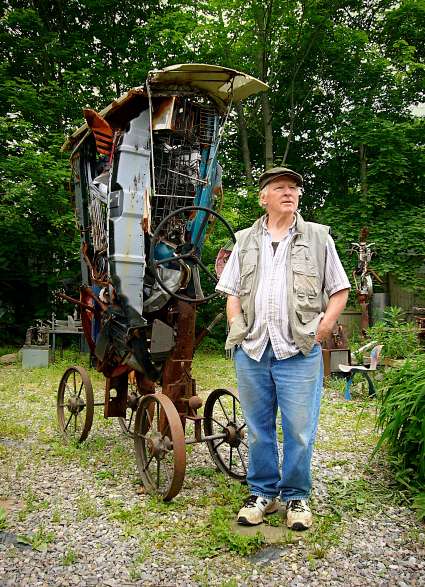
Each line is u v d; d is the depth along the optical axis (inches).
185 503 137.3
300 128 547.8
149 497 142.2
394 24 508.7
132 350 160.1
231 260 131.6
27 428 207.3
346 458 169.9
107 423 213.5
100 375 320.5
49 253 467.5
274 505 131.3
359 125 480.1
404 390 151.5
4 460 170.1
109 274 158.7
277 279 122.7
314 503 136.6
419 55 527.2
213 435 159.9
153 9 509.4
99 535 121.4
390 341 288.7
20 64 494.9
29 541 117.2
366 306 375.9
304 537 119.2
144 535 120.7
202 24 446.6
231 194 441.4
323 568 107.5
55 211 429.1
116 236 153.6
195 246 160.7
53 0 508.7
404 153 478.0
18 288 474.3
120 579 104.2
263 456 127.6
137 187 155.8
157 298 157.9
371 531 122.6
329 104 544.7
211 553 112.5
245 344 126.3
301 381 121.6
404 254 450.3
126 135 157.2
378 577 104.5
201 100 165.0
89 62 489.1
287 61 518.0
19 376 321.7
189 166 164.4
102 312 180.2
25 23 468.1
